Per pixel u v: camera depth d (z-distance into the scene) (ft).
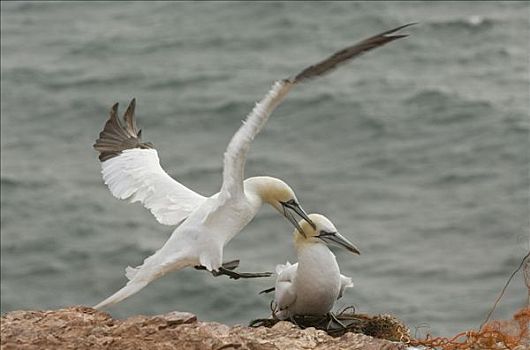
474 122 114.11
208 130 118.32
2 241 95.35
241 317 80.43
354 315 41.52
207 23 152.56
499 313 76.43
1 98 130.41
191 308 81.92
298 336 34.04
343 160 106.83
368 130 113.60
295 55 140.26
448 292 80.64
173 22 154.51
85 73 137.49
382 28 146.82
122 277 89.04
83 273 89.92
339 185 101.30
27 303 85.87
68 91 131.64
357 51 31.01
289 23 150.20
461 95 120.78
